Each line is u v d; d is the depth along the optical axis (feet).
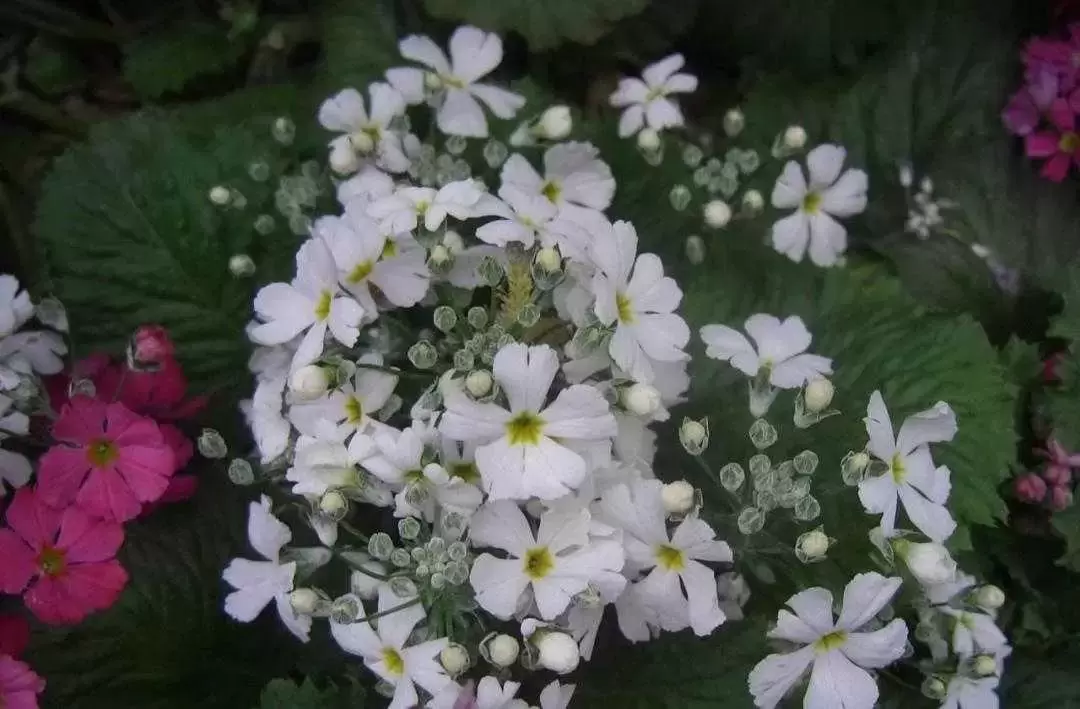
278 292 0.88
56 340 0.96
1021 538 1.09
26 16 1.18
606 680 0.93
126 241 1.01
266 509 0.88
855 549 0.93
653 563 0.86
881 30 1.20
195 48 1.17
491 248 0.89
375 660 0.86
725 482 0.87
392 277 0.89
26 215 1.11
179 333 1.01
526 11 1.10
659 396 0.86
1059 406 1.08
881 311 1.01
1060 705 1.05
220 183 1.02
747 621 0.92
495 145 1.00
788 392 0.97
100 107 1.19
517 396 0.83
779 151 1.04
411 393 0.93
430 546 0.84
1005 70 1.20
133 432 0.92
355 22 1.12
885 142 1.19
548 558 0.84
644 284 0.89
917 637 0.96
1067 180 1.19
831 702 0.86
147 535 0.97
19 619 0.92
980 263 1.16
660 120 1.03
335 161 0.96
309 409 0.88
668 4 1.18
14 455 0.94
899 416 0.98
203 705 0.96
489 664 0.88
